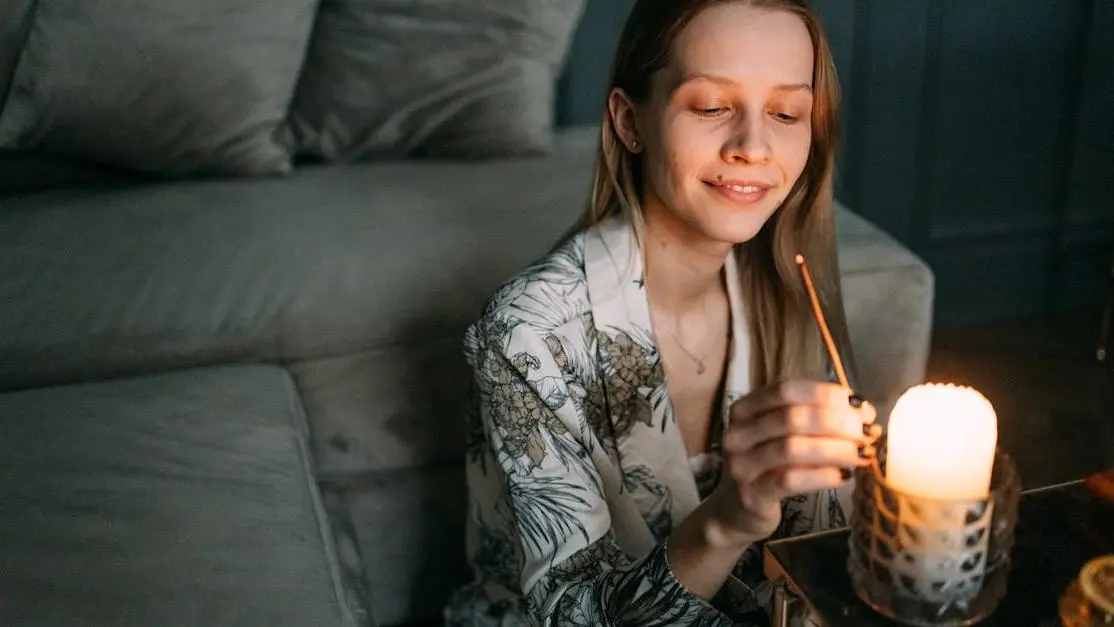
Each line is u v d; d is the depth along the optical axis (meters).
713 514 0.82
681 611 0.85
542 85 1.84
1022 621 0.72
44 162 1.79
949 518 0.67
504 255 1.46
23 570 0.90
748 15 0.91
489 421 1.00
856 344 1.44
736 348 1.08
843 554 0.79
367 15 1.80
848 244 1.48
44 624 0.85
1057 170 2.23
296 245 1.48
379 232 1.51
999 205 2.25
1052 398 1.94
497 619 1.16
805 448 0.74
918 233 2.25
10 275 1.43
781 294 1.09
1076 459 1.74
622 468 1.04
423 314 1.37
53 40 1.69
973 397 0.75
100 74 1.70
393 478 1.39
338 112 1.82
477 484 1.16
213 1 1.72
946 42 2.11
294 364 1.35
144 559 0.93
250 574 0.92
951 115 2.17
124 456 1.08
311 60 1.83
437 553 1.43
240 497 1.02
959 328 2.24
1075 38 2.14
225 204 1.64
